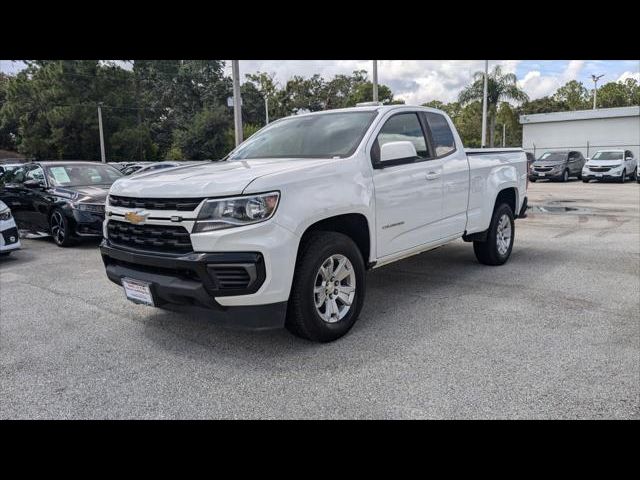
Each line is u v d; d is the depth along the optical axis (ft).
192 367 12.61
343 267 14.14
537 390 11.06
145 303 13.39
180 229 12.31
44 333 15.33
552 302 17.28
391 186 15.65
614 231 32.22
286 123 18.40
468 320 15.57
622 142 115.24
